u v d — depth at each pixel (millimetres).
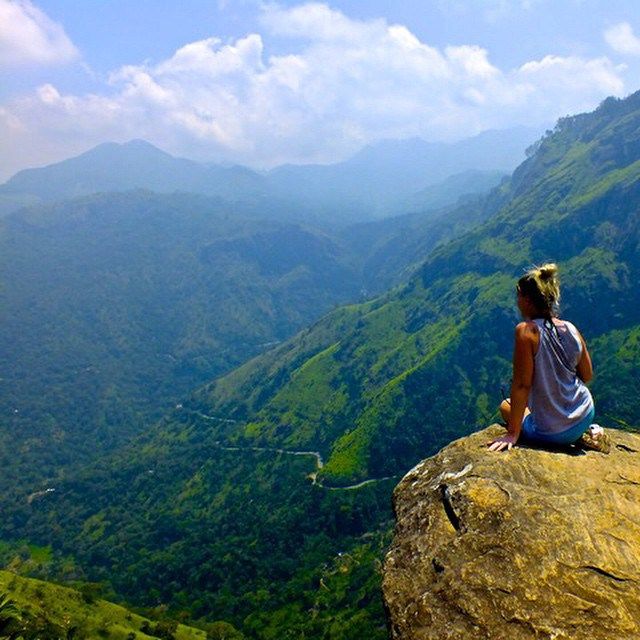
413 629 5883
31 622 95375
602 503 6770
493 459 7730
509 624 5480
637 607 5434
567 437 7715
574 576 5816
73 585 134250
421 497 7895
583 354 7660
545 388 7590
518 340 7637
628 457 7891
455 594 5945
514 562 6070
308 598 143875
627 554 6062
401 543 7250
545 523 6473
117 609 124750
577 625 5320
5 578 120688
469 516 6867
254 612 146000
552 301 7551
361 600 132375
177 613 141125
